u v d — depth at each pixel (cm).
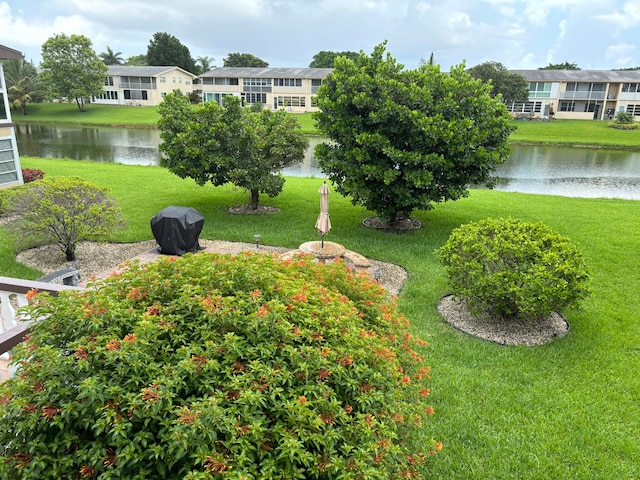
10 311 417
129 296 288
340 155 1030
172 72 6225
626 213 1280
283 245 970
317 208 1288
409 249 943
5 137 1428
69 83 5084
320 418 223
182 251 870
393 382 289
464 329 620
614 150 3441
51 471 203
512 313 644
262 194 1445
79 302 271
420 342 388
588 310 668
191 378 227
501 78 4497
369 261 876
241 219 1162
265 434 219
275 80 5450
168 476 207
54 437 213
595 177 2367
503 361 536
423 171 938
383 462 234
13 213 1012
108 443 209
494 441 402
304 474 224
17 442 209
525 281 573
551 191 1980
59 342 252
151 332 243
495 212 1276
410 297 716
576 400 462
